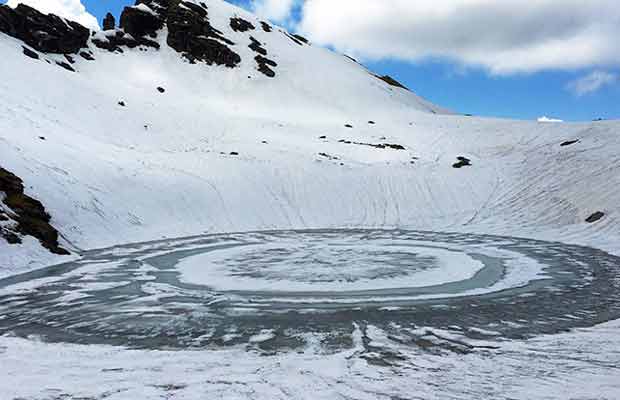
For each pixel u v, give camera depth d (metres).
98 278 13.26
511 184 31.77
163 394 5.43
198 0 83.31
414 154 40.44
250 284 12.54
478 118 55.44
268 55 73.81
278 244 20.50
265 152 36.56
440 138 46.91
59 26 55.69
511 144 41.25
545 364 6.46
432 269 14.70
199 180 28.59
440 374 6.09
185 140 39.31
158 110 45.22
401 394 5.41
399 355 6.98
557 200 26.98
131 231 21.56
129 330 8.45
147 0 77.81
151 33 72.25
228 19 80.88
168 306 10.21
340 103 62.97
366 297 11.09
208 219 25.48
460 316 9.38
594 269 14.73
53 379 5.96
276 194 29.92
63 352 7.16
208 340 7.83
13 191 17.38
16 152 21.44
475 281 12.93
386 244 20.59
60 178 21.59
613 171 27.20
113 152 30.20
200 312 9.70
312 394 5.42
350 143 43.31
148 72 61.84
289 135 44.59
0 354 7.05
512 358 6.77
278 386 5.68
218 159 33.06
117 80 54.81
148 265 15.31
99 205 21.75
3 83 34.47
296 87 65.88
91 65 56.97
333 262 15.94
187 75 64.44
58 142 26.80
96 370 6.32
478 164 36.59
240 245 20.12
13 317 9.35
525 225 25.41
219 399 5.27
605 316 9.37
